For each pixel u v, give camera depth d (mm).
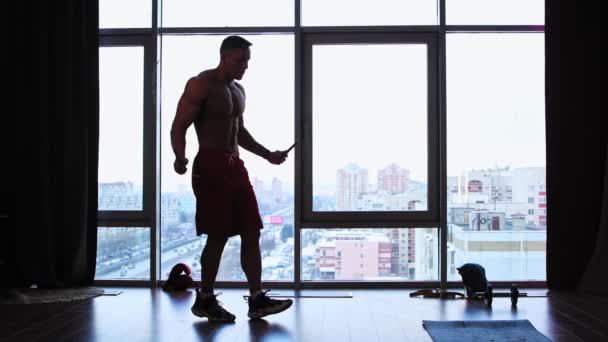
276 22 4684
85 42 4527
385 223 4656
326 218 4680
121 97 4773
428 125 4680
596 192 4363
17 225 4461
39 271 4438
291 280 4664
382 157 4688
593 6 4352
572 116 4367
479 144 4664
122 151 4758
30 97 4473
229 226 3363
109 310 3766
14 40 4512
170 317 3555
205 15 4711
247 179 3473
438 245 4660
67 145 4484
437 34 4664
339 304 3977
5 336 3088
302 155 4691
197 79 3336
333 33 4699
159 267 4727
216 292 4438
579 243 4371
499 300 4090
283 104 4703
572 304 3914
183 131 3281
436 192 4664
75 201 4492
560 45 4363
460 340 2955
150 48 4742
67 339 3025
